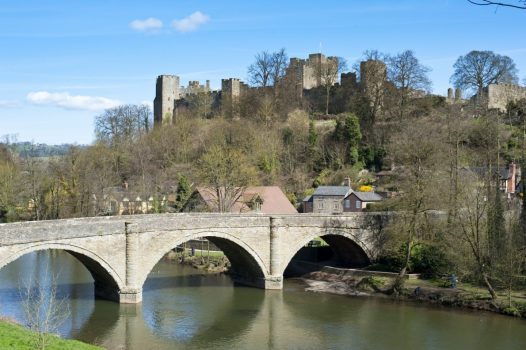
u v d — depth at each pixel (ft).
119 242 186.91
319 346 155.63
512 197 279.49
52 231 168.66
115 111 488.44
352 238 239.71
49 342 110.22
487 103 400.88
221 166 303.27
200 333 165.99
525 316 179.11
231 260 239.91
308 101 471.62
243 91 503.61
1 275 234.17
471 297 195.21
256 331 168.45
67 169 345.51
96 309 185.57
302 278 246.27
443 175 226.17
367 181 374.84
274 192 322.14
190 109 519.60
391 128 397.80
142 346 153.38
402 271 215.51
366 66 437.17
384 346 155.53
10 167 359.25
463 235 204.85
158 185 364.99
